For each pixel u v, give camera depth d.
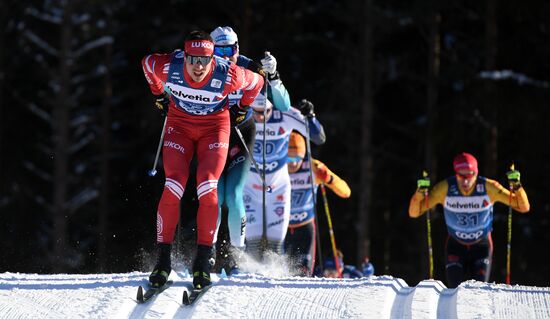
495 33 61.59
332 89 73.94
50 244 76.94
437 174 68.62
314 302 17.16
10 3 77.88
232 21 71.94
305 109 25.28
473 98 60.69
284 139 25.56
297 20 72.19
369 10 66.19
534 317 16.45
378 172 73.25
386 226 72.06
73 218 78.62
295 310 16.69
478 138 62.34
